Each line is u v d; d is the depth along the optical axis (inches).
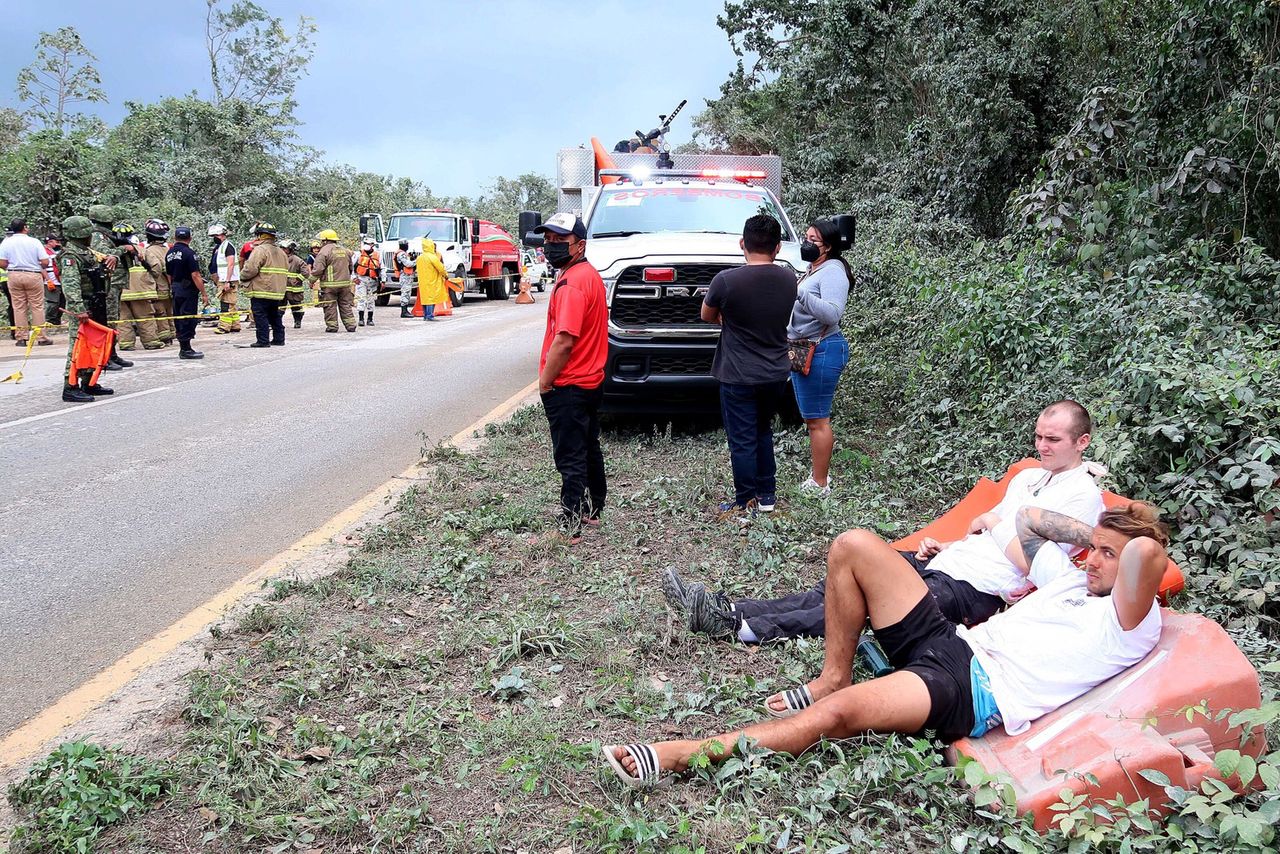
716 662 165.5
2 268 591.2
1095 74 550.6
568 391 219.1
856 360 393.4
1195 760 114.7
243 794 127.4
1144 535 127.8
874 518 231.6
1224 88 344.5
